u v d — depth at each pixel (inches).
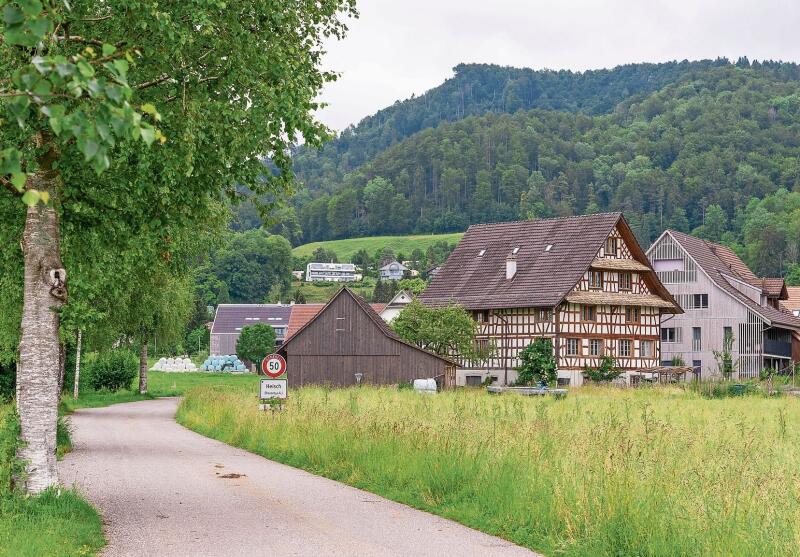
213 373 4156.0
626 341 2726.4
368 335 2524.6
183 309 2135.8
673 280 3203.7
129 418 1557.6
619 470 538.9
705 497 474.0
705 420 1036.5
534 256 2790.4
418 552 458.6
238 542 481.1
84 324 1095.0
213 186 630.5
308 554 451.8
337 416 940.0
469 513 550.3
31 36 265.7
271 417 1057.5
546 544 470.6
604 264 2696.9
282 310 5753.0
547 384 2428.6
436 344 2642.7
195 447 1007.0
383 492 648.4
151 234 644.1
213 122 573.0
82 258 684.7
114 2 529.0
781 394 1991.9
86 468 801.6
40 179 557.3
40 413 550.9
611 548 444.1
